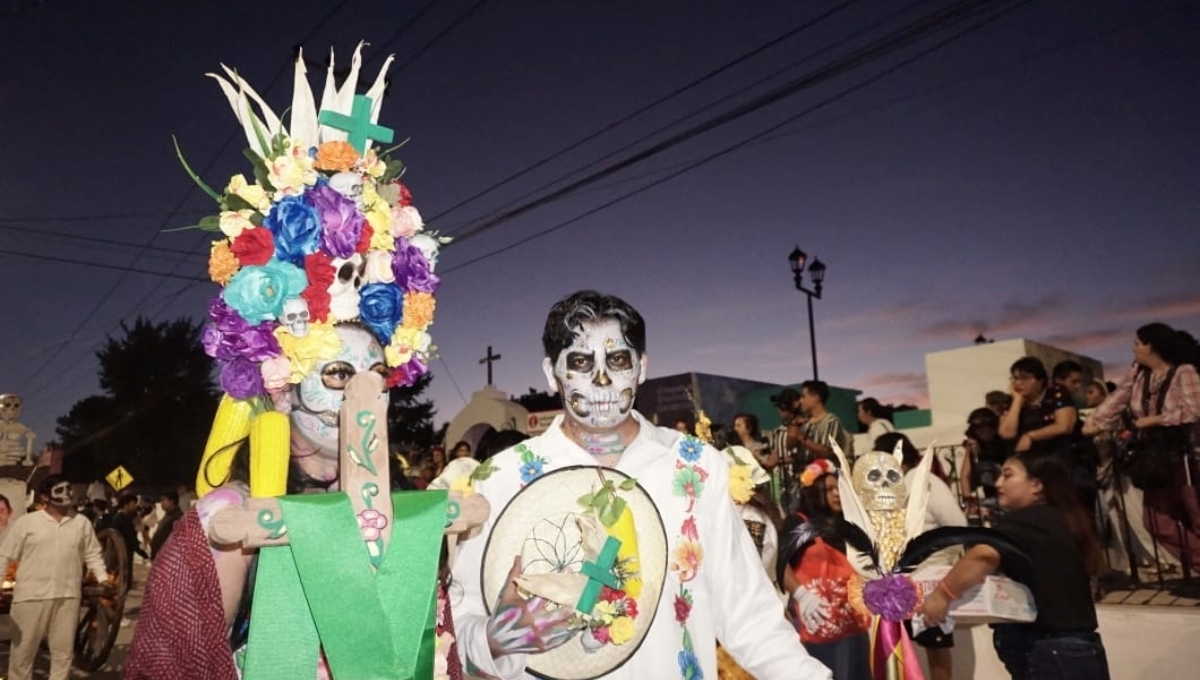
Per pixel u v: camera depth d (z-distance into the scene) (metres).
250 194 1.92
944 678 5.23
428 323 2.09
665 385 13.68
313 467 1.89
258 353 1.81
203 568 1.64
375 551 1.75
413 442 31.50
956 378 13.41
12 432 11.27
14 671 7.23
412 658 1.70
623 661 2.29
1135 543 7.09
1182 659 5.24
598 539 2.32
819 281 15.31
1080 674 3.70
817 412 7.31
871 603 3.38
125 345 40.84
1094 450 6.22
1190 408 5.71
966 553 3.74
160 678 1.56
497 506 2.52
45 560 7.32
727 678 3.72
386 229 2.01
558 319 2.62
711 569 2.52
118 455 38.53
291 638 1.65
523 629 2.13
